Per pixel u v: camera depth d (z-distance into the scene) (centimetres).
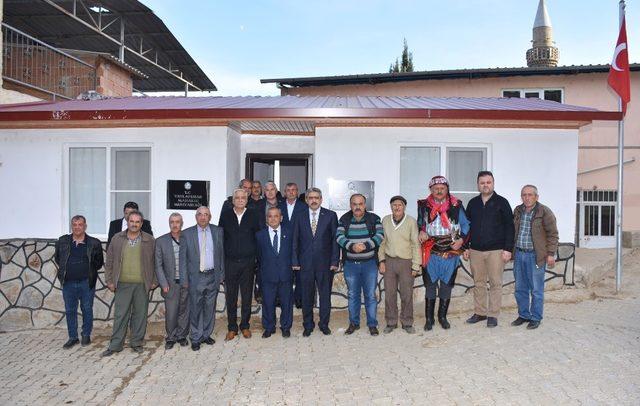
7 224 849
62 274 712
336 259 703
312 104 851
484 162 827
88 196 851
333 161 818
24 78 1197
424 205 695
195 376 589
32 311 831
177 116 752
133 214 683
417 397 498
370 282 695
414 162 831
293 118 754
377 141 816
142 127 828
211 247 689
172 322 689
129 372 616
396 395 505
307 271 699
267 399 515
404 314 697
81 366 644
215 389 548
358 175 816
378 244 687
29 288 834
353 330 709
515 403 473
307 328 708
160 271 681
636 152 1280
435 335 675
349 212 701
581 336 638
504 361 572
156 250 684
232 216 706
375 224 691
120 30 1438
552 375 529
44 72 1272
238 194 688
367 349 640
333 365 594
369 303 695
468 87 1366
